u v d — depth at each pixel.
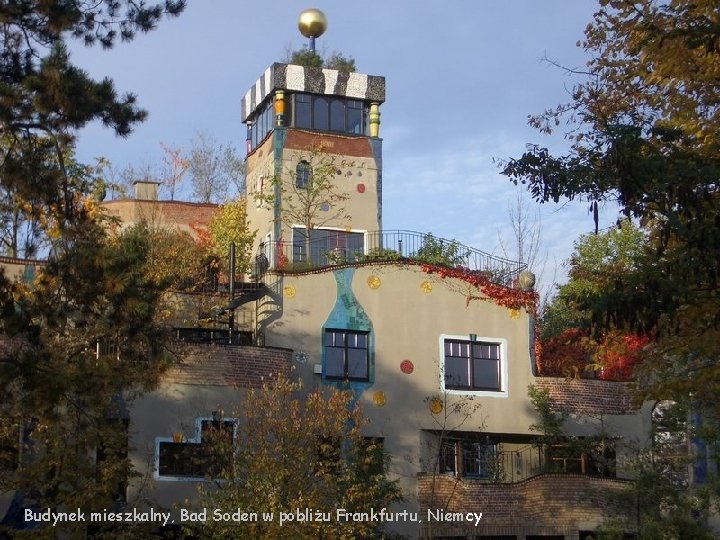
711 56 20.08
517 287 37.47
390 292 35.62
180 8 20.70
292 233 43.66
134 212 48.00
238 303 35.19
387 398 34.66
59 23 19.81
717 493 28.30
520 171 17.94
